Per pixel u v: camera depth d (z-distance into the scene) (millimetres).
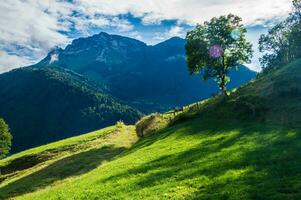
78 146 99062
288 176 26797
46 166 75875
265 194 23969
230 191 25781
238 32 101062
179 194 28000
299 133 40938
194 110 85125
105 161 65312
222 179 29109
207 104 86562
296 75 70875
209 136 51812
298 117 51812
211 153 39438
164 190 30188
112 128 120000
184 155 42031
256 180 27141
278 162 30766
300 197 22391
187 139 54438
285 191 23953
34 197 44938
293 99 60969
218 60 101250
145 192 31062
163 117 100688
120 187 35094
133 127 110688
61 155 93812
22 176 73188
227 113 66750
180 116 84500
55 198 38812
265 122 54281
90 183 40906
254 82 84375
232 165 32688
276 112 57375
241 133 48000
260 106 61719
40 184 60094
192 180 30891
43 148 109688
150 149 55250
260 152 35250
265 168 29688
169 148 50188
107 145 85250
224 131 53031
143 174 38031
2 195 58188
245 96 69375
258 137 42969
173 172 35438
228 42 100750
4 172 95500
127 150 71438
